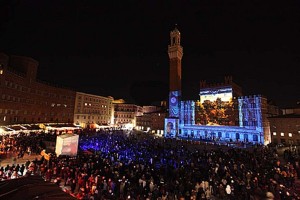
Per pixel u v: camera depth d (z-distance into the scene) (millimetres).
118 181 18234
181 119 84750
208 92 77625
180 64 96438
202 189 16672
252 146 53656
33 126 55594
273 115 69062
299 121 56031
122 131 86938
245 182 19500
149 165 25031
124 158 28969
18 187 7418
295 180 23109
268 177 21422
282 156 38344
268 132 62812
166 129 85938
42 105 69188
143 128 105438
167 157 29578
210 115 75562
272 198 15930
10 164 25312
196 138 72125
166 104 122125
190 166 24719
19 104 56688
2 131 43344
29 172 19234
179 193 16969
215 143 58344
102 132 69812
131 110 120188
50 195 6777
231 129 68625
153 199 16109
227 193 17797
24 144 33500
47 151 32031
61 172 21078
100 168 22219
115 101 140000
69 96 84625
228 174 20641
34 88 64875
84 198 15125
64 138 29141
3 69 48969
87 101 95188
